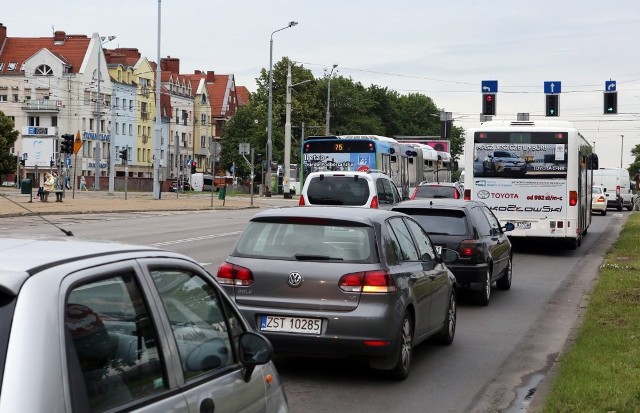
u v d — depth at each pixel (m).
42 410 2.98
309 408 7.84
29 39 104.62
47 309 3.19
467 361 10.15
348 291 8.52
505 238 17.02
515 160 23.84
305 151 29.08
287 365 9.69
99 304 3.51
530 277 19.36
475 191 24.12
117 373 3.49
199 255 21.19
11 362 3.01
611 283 16.69
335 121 117.69
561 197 23.67
